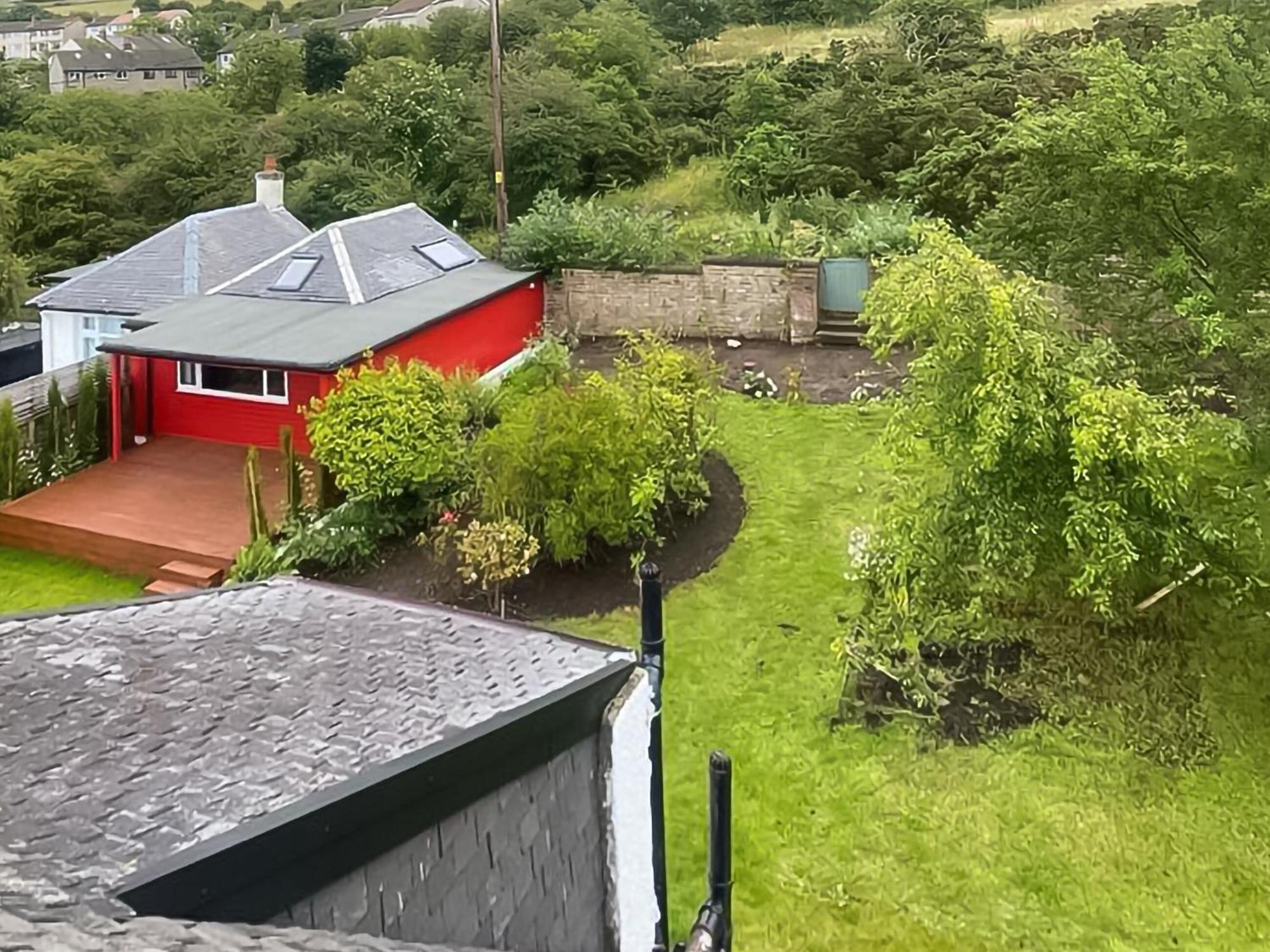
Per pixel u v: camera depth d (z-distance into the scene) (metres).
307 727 3.53
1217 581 8.91
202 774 3.13
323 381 13.76
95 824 2.79
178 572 12.23
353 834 2.93
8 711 3.46
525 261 19.16
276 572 11.65
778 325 18.27
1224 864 7.27
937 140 22.56
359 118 33.94
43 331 18.44
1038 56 26.31
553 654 4.47
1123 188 9.87
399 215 19.52
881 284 8.73
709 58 37.53
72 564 12.95
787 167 25.44
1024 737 8.45
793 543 11.59
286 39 47.72
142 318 15.91
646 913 4.78
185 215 32.62
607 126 29.27
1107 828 7.58
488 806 3.56
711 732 8.79
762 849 7.57
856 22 39.88
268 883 2.68
